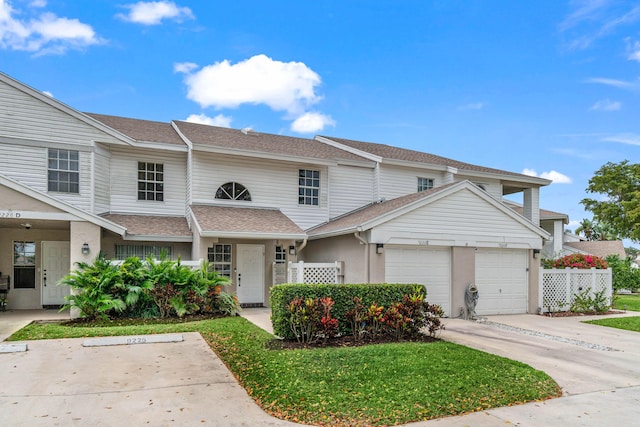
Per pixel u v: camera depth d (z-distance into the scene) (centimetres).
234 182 1633
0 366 724
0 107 1350
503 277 1508
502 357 847
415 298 1009
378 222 1301
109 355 805
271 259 1611
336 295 990
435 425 527
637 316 1519
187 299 1223
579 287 1639
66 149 1420
